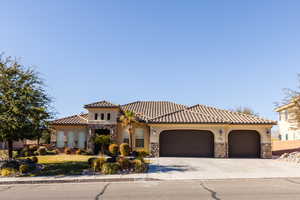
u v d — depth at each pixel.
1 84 17.39
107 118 29.11
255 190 11.05
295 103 25.14
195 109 30.61
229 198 9.55
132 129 29.12
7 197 10.14
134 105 34.97
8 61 18.27
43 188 12.07
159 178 14.23
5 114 16.33
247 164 20.41
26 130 17.42
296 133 34.16
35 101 18.11
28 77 18.44
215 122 25.64
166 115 28.14
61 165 18.59
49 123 19.39
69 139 30.44
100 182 13.63
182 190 11.14
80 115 33.44
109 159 17.88
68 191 11.23
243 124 25.77
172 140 27.19
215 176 14.90
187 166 19.12
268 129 26.12
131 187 11.97
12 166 16.69
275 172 16.41
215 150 25.81
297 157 22.70
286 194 10.21
